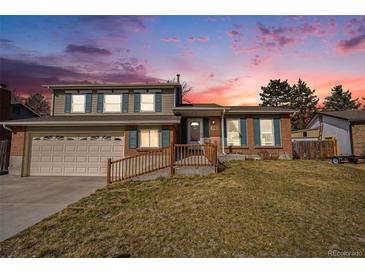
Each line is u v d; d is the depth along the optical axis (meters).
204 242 3.85
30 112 22.44
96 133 12.05
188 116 14.76
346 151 17.77
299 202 5.89
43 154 11.99
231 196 6.21
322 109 43.22
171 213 5.21
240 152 14.55
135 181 9.01
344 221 4.75
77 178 11.01
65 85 14.39
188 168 9.30
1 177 11.44
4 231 4.52
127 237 4.11
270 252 3.55
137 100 14.55
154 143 12.04
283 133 14.69
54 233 4.37
